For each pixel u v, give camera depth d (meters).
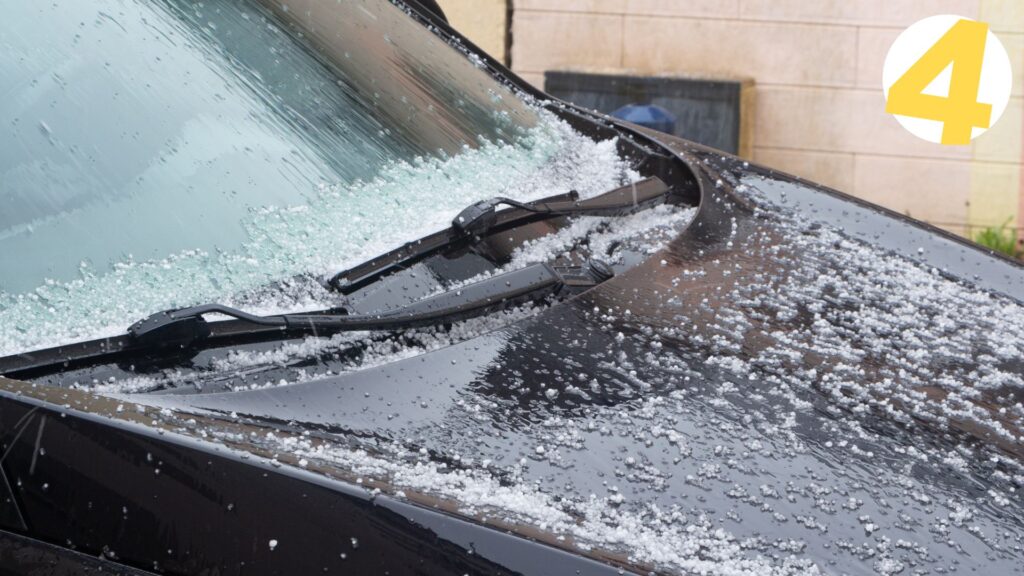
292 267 1.92
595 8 6.45
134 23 2.14
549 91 6.47
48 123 1.94
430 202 2.16
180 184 1.96
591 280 2.05
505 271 2.06
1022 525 1.54
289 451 1.51
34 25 2.04
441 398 1.67
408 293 1.94
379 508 1.43
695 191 2.55
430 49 2.68
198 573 1.46
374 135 2.25
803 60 6.30
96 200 1.89
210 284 1.84
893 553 1.46
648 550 1.42
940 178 6.28
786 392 1.78
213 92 2.12
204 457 1.47
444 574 1.40
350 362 1.78
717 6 6.33
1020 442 1.74
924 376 1.89
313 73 2.30
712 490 1.54
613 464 1.57
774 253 2.27
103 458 1.49
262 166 2.05
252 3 2.38
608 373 1.76
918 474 1.62
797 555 1.44
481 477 1.52
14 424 1.52
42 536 1.50
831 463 1.62
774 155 6.45
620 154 2.63
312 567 1.43
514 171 2.38
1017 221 6.21
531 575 1.38
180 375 1.68
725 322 1.96
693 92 6.27
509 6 6.54
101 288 1.80
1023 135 6.13
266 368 1.73
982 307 2.21
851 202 2.60
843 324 2.02
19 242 1.82
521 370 1.74
